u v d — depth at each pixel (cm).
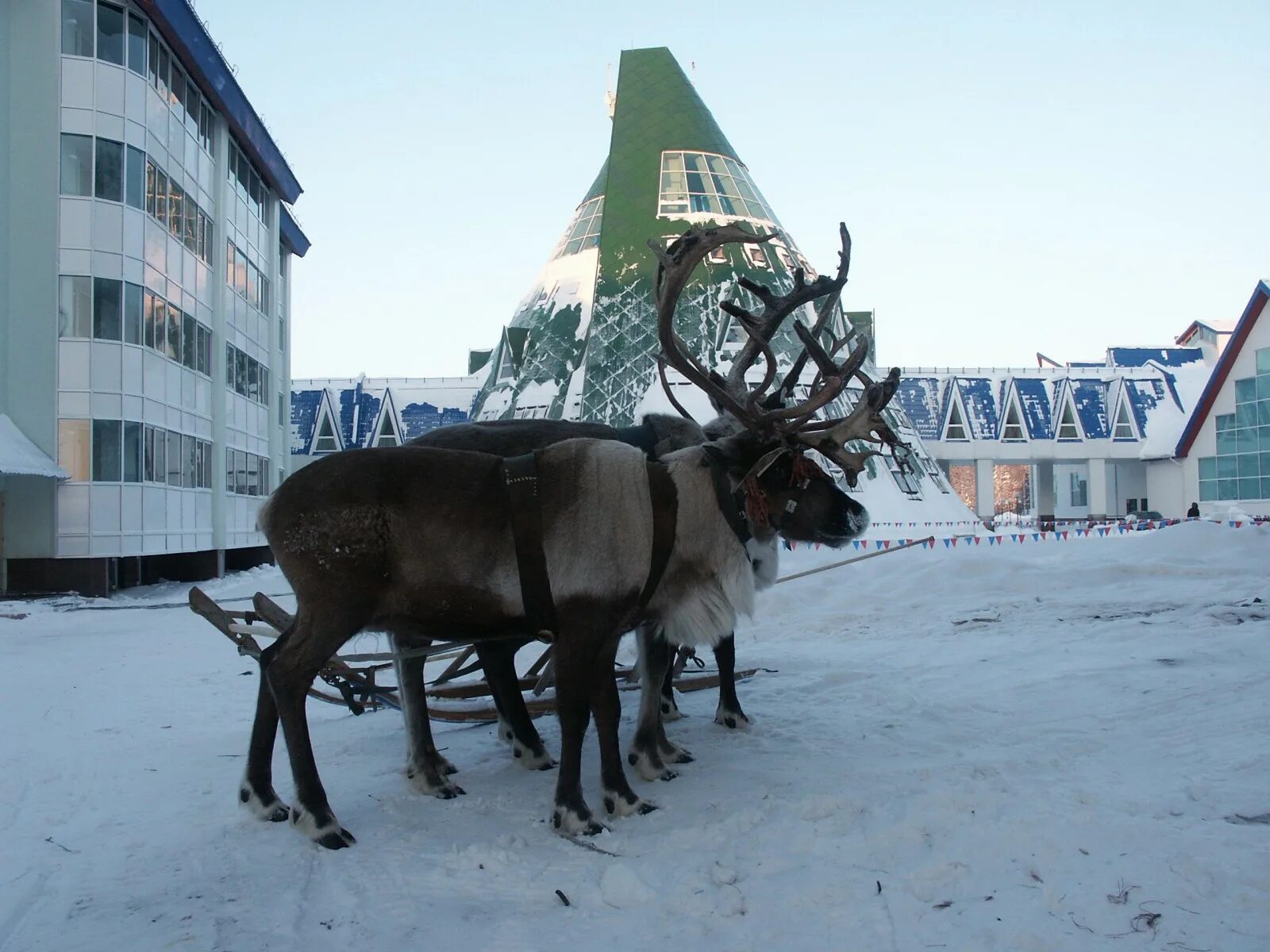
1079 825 427
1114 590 1299
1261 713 604
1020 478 8225
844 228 615
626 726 741
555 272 4941
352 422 6297
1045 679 766
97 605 2042
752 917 380
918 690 776
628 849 464
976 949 340
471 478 506
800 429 564
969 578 1411
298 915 405
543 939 375
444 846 481
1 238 2314
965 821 448
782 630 1194
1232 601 1141
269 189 3738
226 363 3106
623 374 3831
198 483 2853
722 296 3897
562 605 500
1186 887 366
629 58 4628
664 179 4281
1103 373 6494
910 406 6334
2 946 383
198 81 2819
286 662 495
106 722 839
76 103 2345
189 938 385
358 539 487
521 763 627
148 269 2462
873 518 3725
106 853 487
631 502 511
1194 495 5081
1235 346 4750
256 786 529
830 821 466
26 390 2305
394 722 790
